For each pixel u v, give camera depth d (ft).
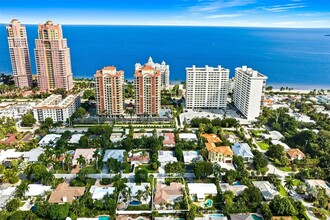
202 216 470.80
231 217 457.27
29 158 641.40
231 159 636.89
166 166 593.42
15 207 470.80
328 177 576.61
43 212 458.50
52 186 535.60
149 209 485.15
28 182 549.95
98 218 455.63
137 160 643.45
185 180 572.92
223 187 542.16
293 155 654.53
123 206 490.49
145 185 542.57
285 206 465.88
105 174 588.91
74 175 586.45
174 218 466.70
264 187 534.37
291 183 522.88
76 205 467.52
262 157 626.64
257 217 471.62
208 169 563.89
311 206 501.15
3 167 594.24
